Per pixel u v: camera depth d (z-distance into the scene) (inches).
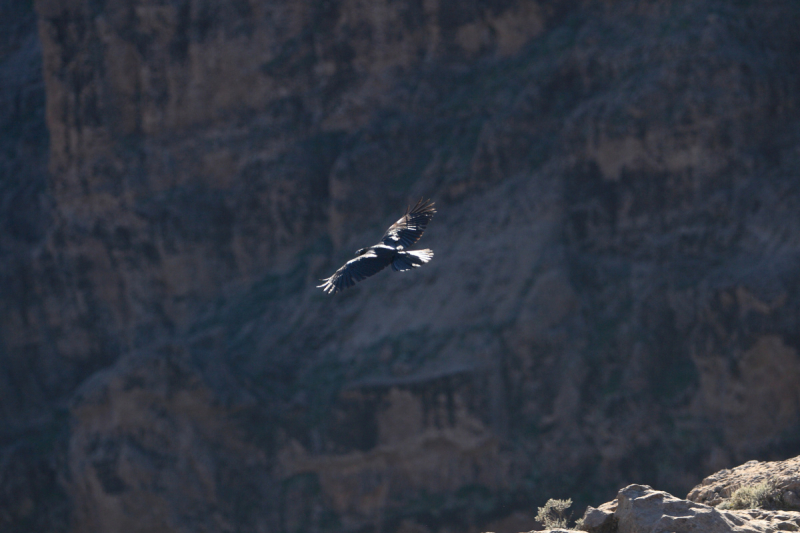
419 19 2199.8
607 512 382.0
